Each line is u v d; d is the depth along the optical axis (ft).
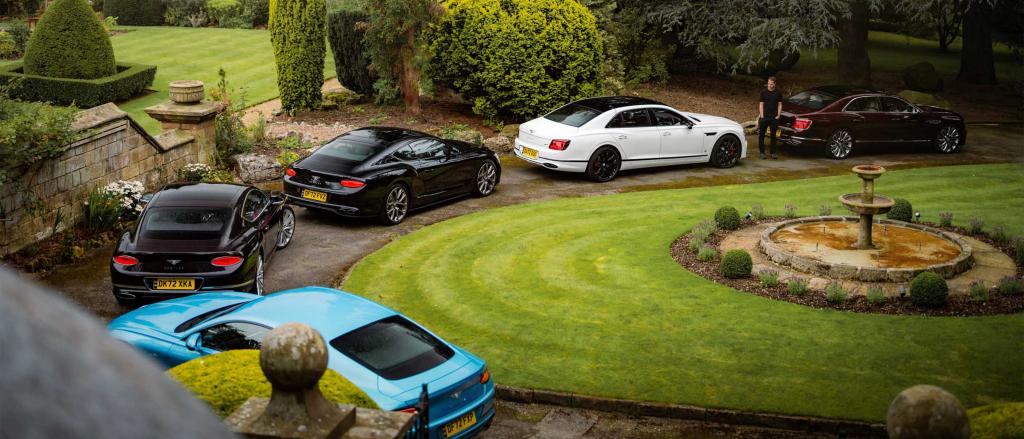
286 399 10.58
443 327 35.86
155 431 3.21
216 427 3.52
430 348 25.55
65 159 47.70
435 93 81.97
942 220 49.67
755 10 88.89
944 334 34.01
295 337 10.35
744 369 31.35
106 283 41.60
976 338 33.58
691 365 31.81
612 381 30.66
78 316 3.37
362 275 42.45
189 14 119.24
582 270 42.83
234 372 15.58
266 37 108.88
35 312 3.19
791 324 35.32
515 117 77.46
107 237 48.34
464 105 82.23
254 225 40.09
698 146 67.36
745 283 40.37
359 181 49.55
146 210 39.01
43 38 78.33
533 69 75.05
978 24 113.91
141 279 36.68
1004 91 110.52
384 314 26.66
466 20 75.31
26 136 43.98
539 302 38.45
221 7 118.21
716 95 93.71
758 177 66.18
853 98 73.72
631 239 48.11
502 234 49.37
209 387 15.11
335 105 77.66
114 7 118.01
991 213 54.03
